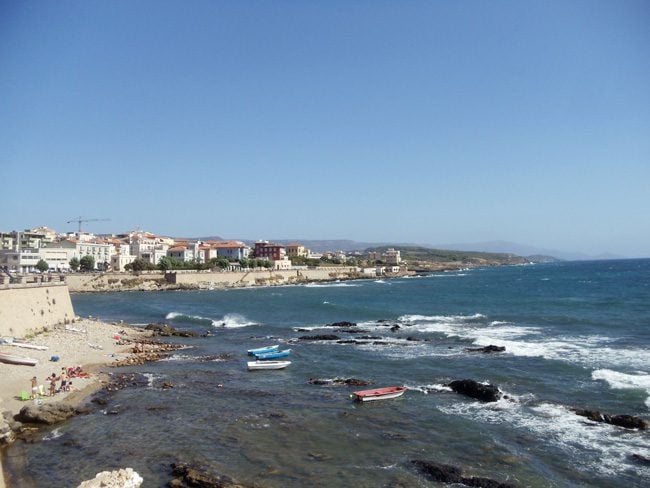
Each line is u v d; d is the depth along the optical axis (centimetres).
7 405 3572
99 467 2691
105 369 5006
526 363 4941
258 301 13275
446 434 3169
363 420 3453
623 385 4056
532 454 2848
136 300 13888
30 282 7131
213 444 3017
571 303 10569
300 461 2778
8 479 2558
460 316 8838
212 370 5053
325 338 6831
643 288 14662
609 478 2559
